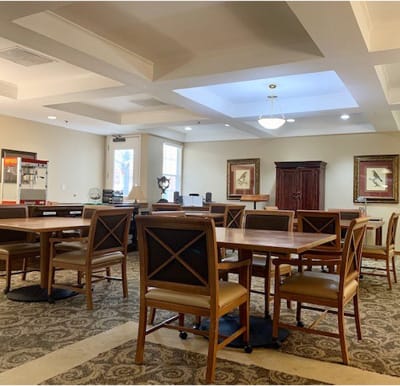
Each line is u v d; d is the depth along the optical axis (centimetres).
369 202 730
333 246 391
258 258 350
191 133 902
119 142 837
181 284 215
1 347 246
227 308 218
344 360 230
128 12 296
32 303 344
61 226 327
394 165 710
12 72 454
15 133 654
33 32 289
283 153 816
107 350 244
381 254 445
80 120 672
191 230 206
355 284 265
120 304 345
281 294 254
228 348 251
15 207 439
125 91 459
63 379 205
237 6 286
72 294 371
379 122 614
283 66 357
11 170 622
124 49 369
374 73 371
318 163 725
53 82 486
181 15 301
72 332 275
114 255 361
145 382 204
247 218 375
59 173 740
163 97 481
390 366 228
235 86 505
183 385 201
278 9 289
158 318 310
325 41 297
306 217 406
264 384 204
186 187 921
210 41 350
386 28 312
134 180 815
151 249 222
